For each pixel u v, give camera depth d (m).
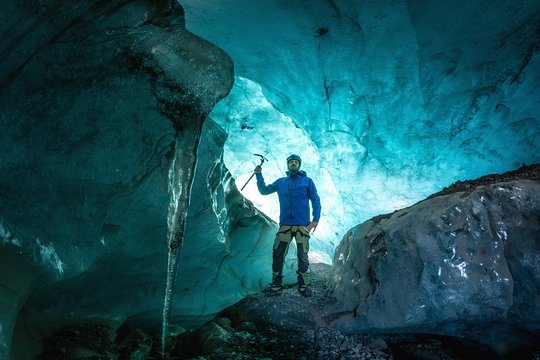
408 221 3.95
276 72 6.03
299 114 6.46
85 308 3.70
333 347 3.98
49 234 3.12
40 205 3.07
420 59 5.54
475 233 3.63
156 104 3.18
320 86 6.04
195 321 5.27
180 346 4.26
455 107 5.79
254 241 5.44
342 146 6.50
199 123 3.13
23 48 2.58
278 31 5.43
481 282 3.52
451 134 5.96
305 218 4.87
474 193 3.78
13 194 2.93
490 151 5.95
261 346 4.09
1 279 2.59
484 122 5.78
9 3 2.34
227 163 7.61
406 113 5.98
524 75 5.36
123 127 3.23
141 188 3.63
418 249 3.75
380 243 4.16
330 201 7.18
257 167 5.21
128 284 4.18
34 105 2.81
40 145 2.94
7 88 2.69
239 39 5.58
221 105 6.96
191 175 3.16
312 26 5.32
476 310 3.55
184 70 3.03
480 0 4.82
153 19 2.92
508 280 3.48
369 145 6.32
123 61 2.95
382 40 5.40
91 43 2.78
